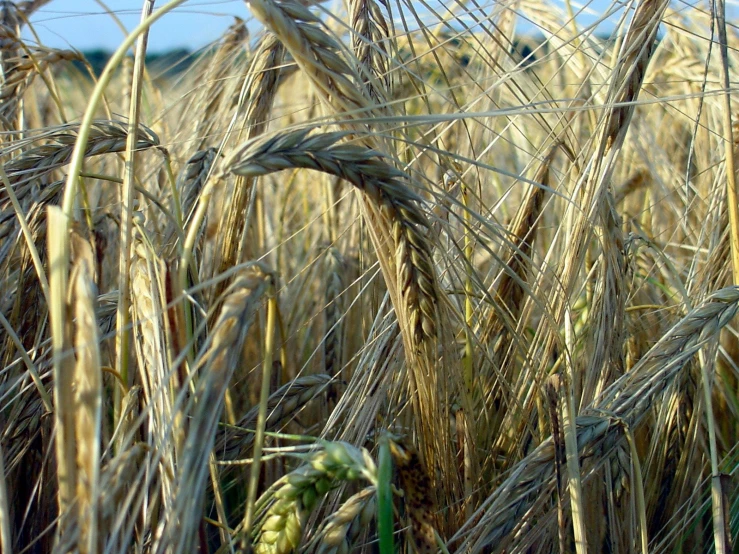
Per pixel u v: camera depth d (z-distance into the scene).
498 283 2.72
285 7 1.50
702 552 2.67
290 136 1.41
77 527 1.32
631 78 2.22
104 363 2.39
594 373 2.35
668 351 2.10
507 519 1.95
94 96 1.39
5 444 2.12
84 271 1.28
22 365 2.30
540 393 2.34
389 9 2.29
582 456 2.01
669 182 4.11
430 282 1.74
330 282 3.49
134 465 1.57
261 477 2.45
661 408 2.54
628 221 3.69
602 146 2.25
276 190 4.73
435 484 2.02
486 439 2.50
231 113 3.42
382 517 1.37
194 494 1.27
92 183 3.71
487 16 2.66
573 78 4.61
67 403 1.31
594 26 2.49
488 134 3.68
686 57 4.15
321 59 1.54
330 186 3.70
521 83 3.67
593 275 2.76
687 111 4.14
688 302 2.54
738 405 3.09
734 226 2.49
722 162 3.02
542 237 3.90
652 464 2.65
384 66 2.28
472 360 2.30
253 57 3.12
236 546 1.82
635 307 3.03
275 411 2.40
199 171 2.71
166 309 1.47
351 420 2.19
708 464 2.76
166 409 1.52
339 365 3.09
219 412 1.31
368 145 1.79
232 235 2.58
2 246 2.24
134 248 1.81
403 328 1.86
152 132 2.14
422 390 1.93
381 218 1.69
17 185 2.15
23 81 3.05
